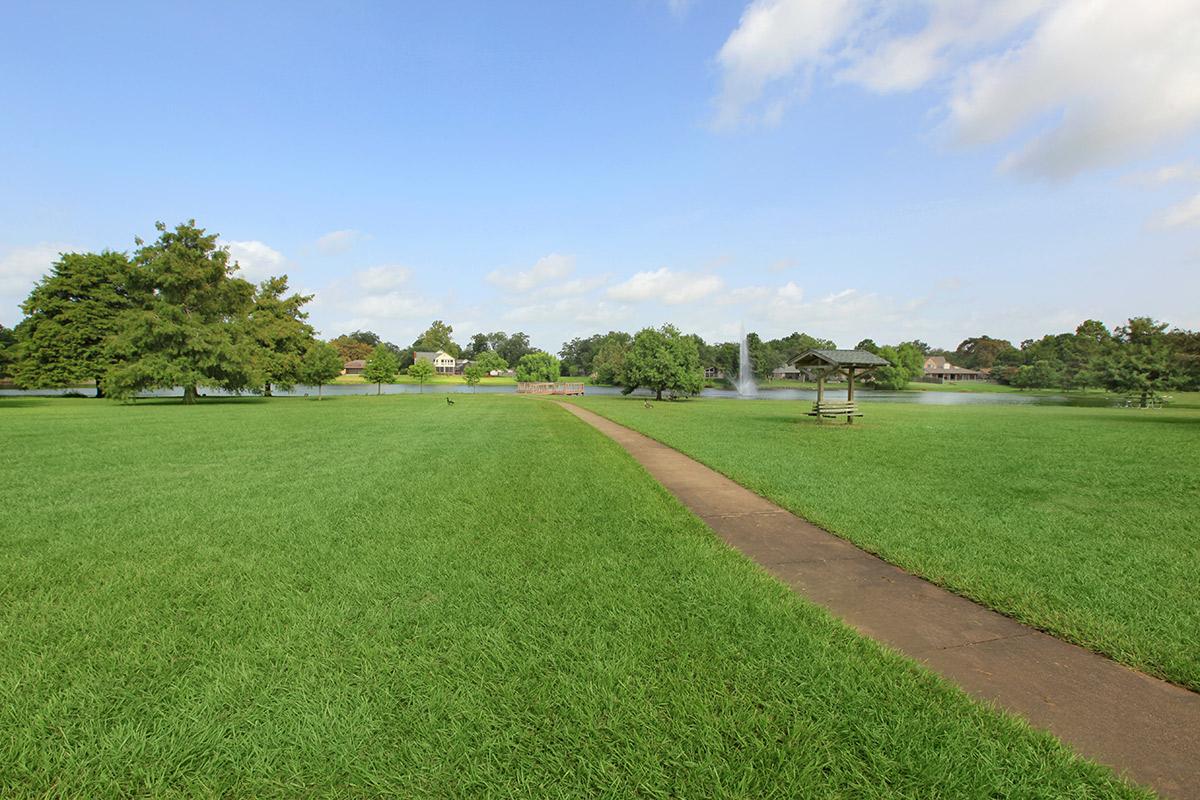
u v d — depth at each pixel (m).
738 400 47.47
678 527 6.07
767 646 3.38
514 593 4.19
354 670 3.10
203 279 36.38
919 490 8.03
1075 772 2.32
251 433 15.87
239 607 3.94
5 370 46.69
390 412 26.39
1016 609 3.97
